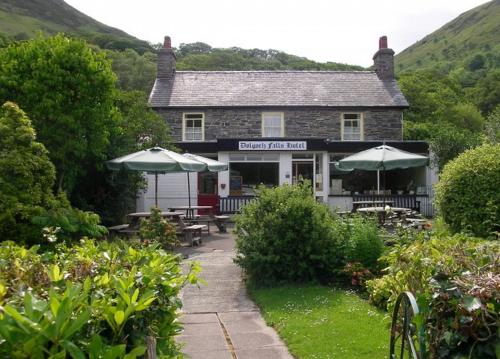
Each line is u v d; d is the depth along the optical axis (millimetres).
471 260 3795
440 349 3047
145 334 2939
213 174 23547
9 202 8766
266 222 8875
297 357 5312
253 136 24984
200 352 5562
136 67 49562
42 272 3293
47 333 2121
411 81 43656
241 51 67688
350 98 25625
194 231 14000
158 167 14219
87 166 15430
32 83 12695
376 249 8500
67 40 13570
